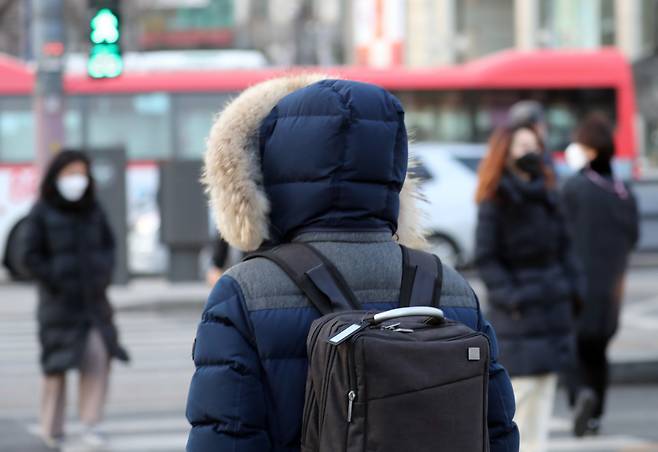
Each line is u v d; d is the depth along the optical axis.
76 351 9.87
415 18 50.59
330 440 3.10
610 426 10.99
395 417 3.05
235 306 3.35
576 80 29.30
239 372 3.29
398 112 3.54
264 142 3.56
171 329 18.52
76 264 9.91
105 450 10.10
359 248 3.50
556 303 8.14
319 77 3.70
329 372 3.13
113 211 22.28
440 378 3.10
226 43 81.19
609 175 10.22
